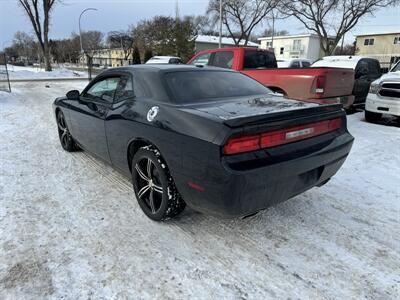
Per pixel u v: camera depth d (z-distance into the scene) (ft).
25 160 15.37
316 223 9.96
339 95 22.11
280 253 8.47
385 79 24.35
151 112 9.36
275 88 21.89
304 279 7.54
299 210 10.78
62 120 16.61
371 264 8.10
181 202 9.30
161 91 9.72
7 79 48.19
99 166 14.64
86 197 11.51
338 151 9.27
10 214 10.19
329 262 8.14
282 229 9.60
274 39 196.24
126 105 10.54
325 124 9.32
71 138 16.20
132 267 7.85
